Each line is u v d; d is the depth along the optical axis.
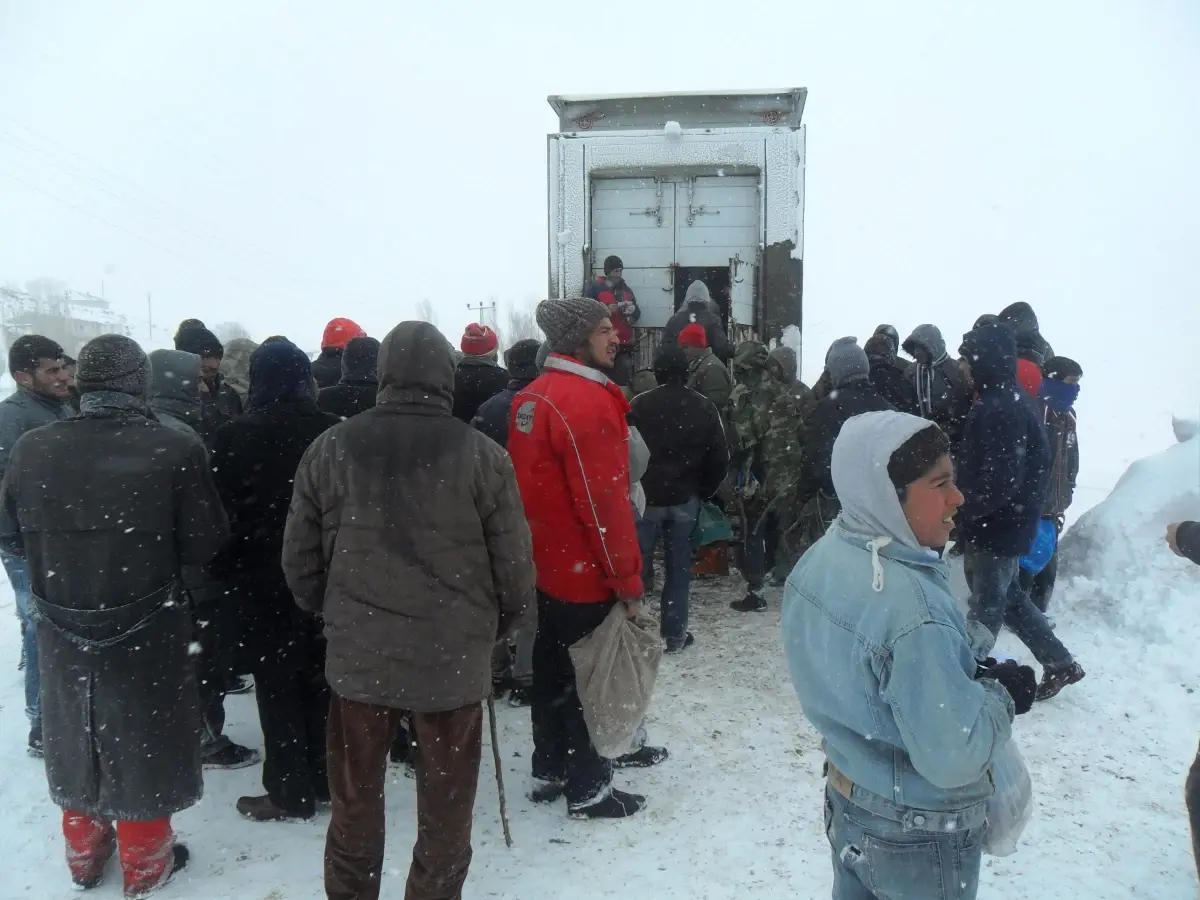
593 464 3.39
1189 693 4.45
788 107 7.43
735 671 5.06
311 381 3.70
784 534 6.14
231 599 3.52
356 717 2.78
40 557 3.07
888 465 1.88
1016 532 4.20
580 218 7.47
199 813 3.72
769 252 7.30
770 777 3.90
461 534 2.80
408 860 3.36
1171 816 3.49
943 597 1.85
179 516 3.19
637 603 3.53
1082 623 5.39
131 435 3.14
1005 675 1.96
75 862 3.20
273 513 3.48
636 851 3.38
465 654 2.79
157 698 3.11
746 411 6.04
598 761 3.60
